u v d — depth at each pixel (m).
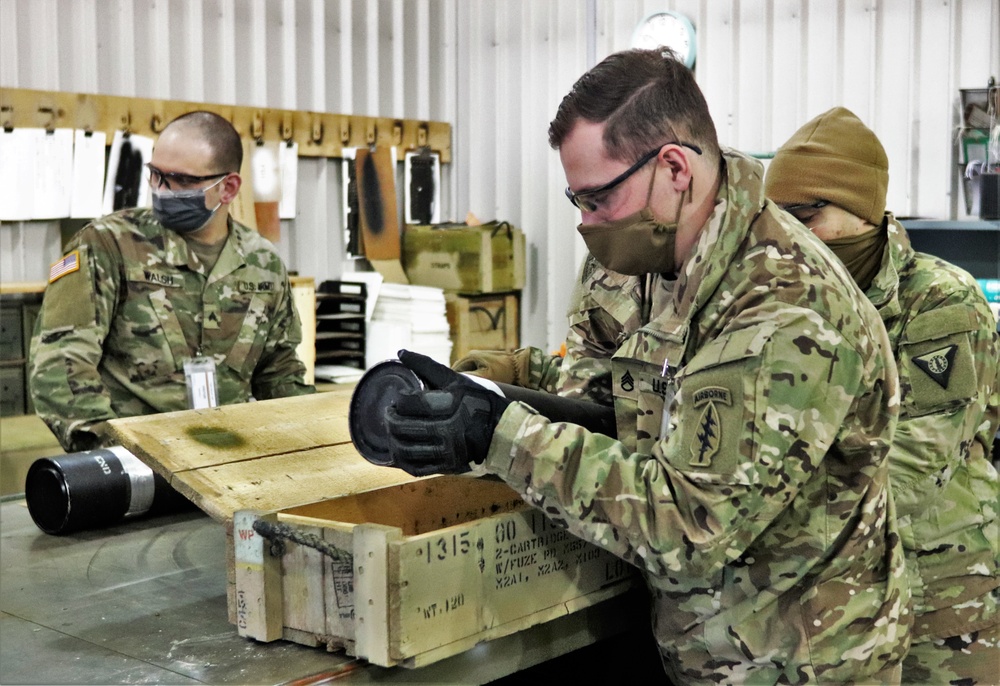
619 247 1.35
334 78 4.96
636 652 1.92
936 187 3.95
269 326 2.89
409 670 1.40
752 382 1.22
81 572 1.86
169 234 2.72
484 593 1.40
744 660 1.40
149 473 2.14
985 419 1.91
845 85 4.13
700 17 4.50
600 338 1.77
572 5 4.96
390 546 1.30
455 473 1.32
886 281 1.87
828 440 1.24
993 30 3.78
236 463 1.77
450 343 4.83
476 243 4.92
